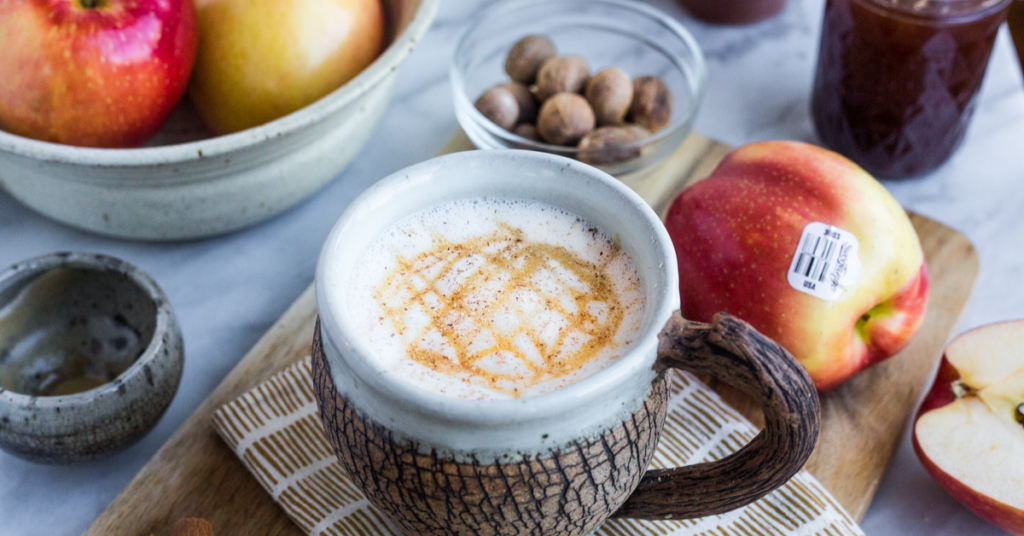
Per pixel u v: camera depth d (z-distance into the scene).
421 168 0.42
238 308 0.52
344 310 0.39
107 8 0.49
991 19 0.50
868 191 0.47
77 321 0.49
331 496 0.45
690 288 0.48
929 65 0.51
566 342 0.40
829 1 0.53
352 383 0.39
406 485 0.39
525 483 0.39
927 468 0.47
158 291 0.47
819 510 0.45
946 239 0.53
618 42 0.61
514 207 0.43
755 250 0.47
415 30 0.51
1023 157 0.57
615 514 0.43
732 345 0.38
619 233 0.42
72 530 0.47
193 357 0.51
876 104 0.53
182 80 0.51
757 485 0.40
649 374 0.39
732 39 0.63
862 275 0.46
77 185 0.49
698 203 0.48
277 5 0.51
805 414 0.38
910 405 0.49
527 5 0.60
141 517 0.45
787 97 0.60
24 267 0.47
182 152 0.48
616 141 0.54
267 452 0.46
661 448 0.47
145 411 0.46
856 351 0.48
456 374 0.40
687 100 0.60
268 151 0.49
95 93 0.49
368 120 0.53
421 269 0.42
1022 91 0.60
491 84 0.61
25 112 0.49
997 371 0.48
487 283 0.42
